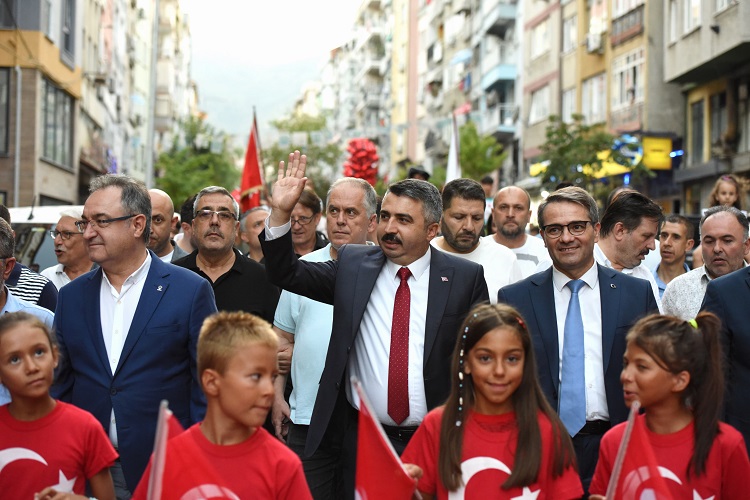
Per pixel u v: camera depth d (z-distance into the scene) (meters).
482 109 44.56
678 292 6.65
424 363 5.27
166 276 5.14
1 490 4.16
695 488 4.18
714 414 4.22
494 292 6.94
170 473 3.72
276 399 6.51
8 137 27.53
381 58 81.38
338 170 58.78
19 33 27.44
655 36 26.83
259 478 3.79
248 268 6.93
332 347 5.42
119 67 47.06
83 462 4.28
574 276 5.42
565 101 34.06
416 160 61.47
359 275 5.46
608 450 4.31
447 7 53.16
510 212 7.97
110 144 43.62
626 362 4.33
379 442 4.04
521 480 4.14
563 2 34.19
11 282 6.69
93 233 5.01
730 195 9.68
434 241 7.33
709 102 25.14
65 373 5.09
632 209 6.84
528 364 4.29
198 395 5.06
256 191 15.70
